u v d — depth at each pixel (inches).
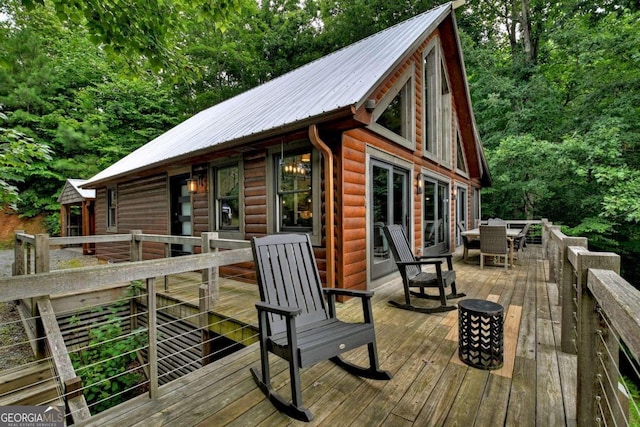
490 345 92.2
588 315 64.2
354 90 151.6
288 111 173.3
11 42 506.0
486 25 625.9
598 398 62.1
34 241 158.7
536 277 213.9
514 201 525.0
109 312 186.9
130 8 131.1
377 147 194.4
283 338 83.3
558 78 504.4
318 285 100.4
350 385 85.0
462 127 378.9
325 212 161.5
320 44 623.2
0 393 111.4
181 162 226.8
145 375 157.6
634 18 376.8
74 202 451.2
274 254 93.9
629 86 369.1
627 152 367.6
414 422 69.7
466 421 69.7
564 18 460.1
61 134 543.8
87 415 89.9
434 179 297.0
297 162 181.3
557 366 93.9
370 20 563.5
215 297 158.2
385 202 207.6
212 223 232.1
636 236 399.9
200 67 176.7
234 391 82.6
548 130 456.8
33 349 140.4
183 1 145.6
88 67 628.1
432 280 146.9
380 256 201.6
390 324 129.5
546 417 70.5
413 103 240.4
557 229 175.2
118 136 613.9
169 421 70.4
